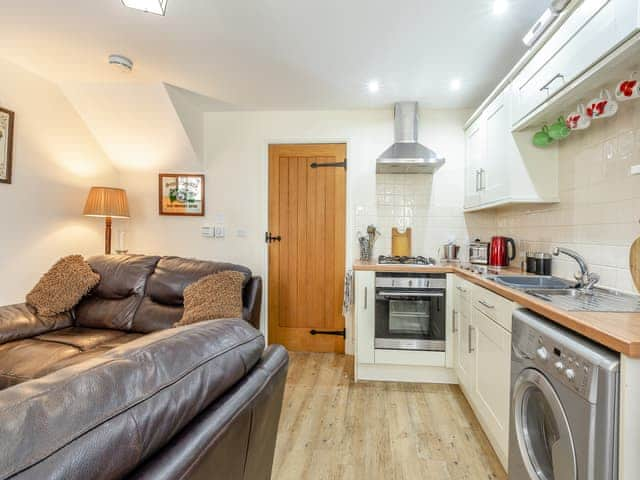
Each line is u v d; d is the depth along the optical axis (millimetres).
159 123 3033
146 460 523
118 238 3492
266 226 3359
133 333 2225
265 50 2188
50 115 2760
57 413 441
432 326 2574
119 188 3414
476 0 1682
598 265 1697
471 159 2865
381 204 3234
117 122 3059
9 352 1809
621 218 1547
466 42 2059
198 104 3166
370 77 2541
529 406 1347
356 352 2637
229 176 3385
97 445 442
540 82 1717
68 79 2705
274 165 3359
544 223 2213
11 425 404
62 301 2240
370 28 1929
